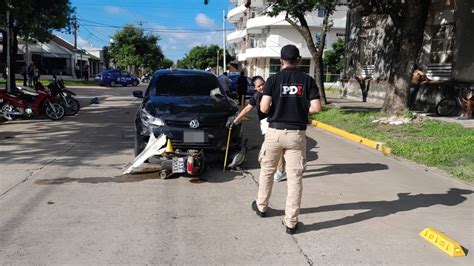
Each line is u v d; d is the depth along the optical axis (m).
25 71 26.30
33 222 4.53
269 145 4.45
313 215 5.02
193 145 6.59
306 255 3.92
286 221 4.41
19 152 8.05
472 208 5.39
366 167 7.57
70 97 13.98
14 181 6.04
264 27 49.28
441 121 12.23
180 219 4.74
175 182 6.21
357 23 22.64
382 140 9.72
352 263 3.79
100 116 14.05
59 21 20.20
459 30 14.52
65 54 49.28
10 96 12.23
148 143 6.47
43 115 13.65
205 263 3.71
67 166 6.98
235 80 22.78
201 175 6.63
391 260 3.88
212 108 6.97
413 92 15.96
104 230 4.36
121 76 39.31
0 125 11.46
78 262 3.66
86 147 8.62
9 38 15.22
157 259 3.76
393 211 5.23
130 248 3.96
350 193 5.96
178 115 6.67
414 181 6.66
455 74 14.63
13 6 15.35
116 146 8.78
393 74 12.85
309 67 48.56
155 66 70.12
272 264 3.72
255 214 4.95
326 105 18.17
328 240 4.28
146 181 6.21
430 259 3.92
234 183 6.24
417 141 9.59
